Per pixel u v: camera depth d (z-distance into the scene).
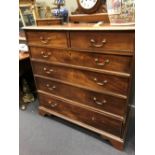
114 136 1.40
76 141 1.53
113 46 1.03
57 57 1.35
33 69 1.61
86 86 1.32
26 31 1.41
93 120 1.46
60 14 1.56
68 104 1.56
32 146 1.52
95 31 1.04
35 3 1.77
